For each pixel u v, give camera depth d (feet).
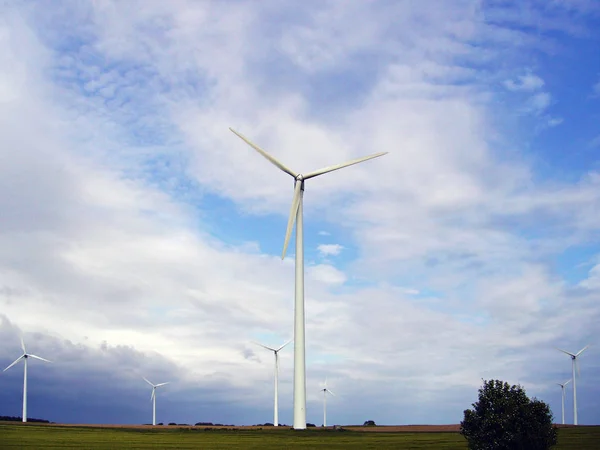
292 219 345.72
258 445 279.08
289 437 326.65
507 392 213.66
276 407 437.17
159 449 256.73
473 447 212.23
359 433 355.36
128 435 343.26
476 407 215.72
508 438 204.44
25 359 473.26
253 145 350.84
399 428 440.45
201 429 393.91
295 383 351.25
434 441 302.04
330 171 353.92
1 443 283.79
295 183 352.28
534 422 206.90
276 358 441.68
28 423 465.88
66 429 395.34
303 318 352.08
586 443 273.13
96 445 276.00
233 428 410.31
